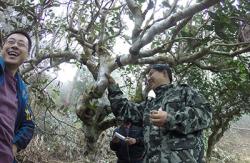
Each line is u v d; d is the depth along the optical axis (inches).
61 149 257.8
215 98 256.4
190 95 111.7
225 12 135.5
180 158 107.0
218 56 195.6
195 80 246.1
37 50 174.2
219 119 268.1
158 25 122.1
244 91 228.5
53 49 180.5
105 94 162.9
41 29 192.7
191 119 106.5
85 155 157.0
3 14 169.2
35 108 201.3
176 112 109.0
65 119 252.5
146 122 119.4
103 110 153.6
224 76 225.0
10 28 173.9
